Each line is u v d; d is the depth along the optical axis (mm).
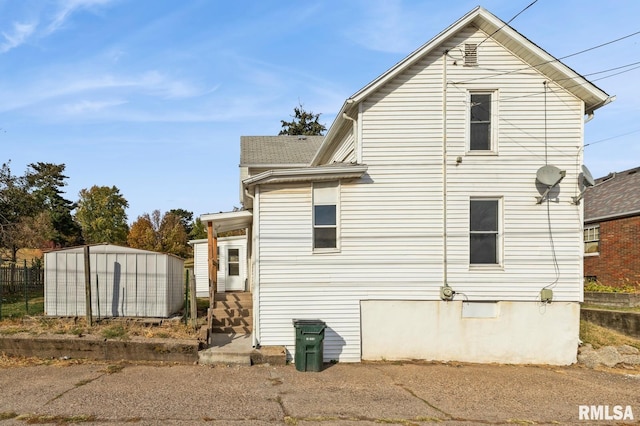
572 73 10766
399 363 10562
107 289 12133
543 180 10766
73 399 7109
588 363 10750
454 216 11023
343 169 10734
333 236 11000
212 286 13250
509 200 11047
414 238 10977
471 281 10938
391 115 11117
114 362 9766
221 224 15359
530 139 11141
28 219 23250
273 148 20531
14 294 16922
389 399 7629
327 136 13352
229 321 12406
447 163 11070
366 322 10844
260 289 10750
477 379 9242
